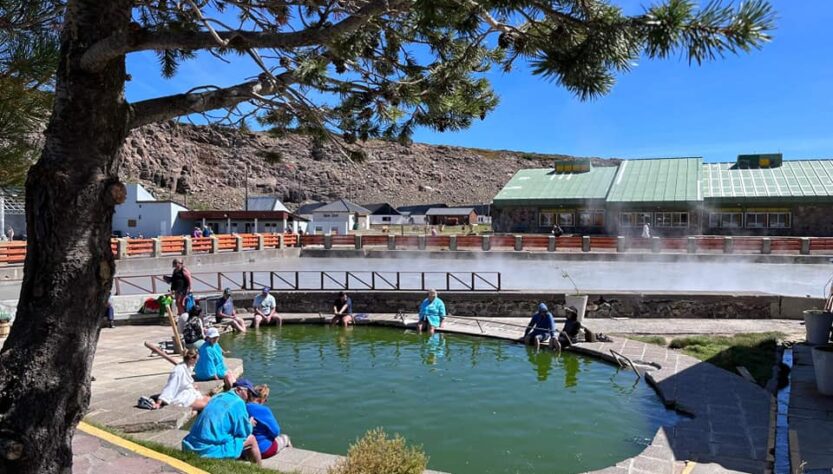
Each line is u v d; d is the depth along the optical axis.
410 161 145.88
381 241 36.94
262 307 14.63
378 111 3.96
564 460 6.50
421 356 11.55
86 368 2.41
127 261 24.84
